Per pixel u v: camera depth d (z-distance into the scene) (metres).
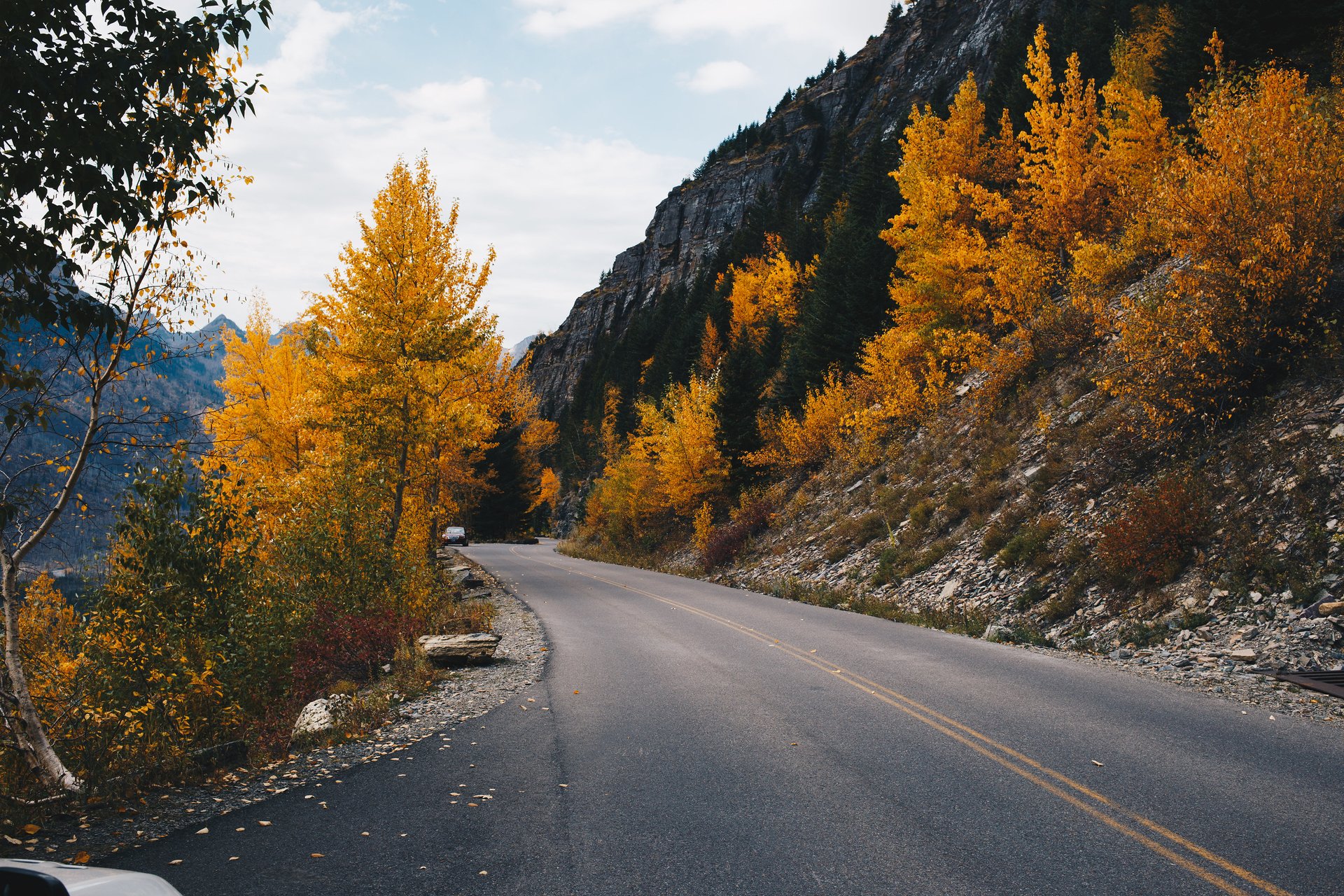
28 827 4.95
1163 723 6.84
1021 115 40.88
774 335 54.47
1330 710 7.08
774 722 7.28
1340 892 3.69
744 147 171.88
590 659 11.15
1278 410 12.42
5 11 4.18
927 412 24.34
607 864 4.21
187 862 4.33
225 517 9.73
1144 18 32.69
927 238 26.17
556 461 97.75
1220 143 13.20
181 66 5.04
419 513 18.77
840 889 3.86
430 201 17.34
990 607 14.05
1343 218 13.08
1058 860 4.14
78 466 6.46
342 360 17.05
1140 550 12.02
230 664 9.16
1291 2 22.47
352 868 4.21
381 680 10.69
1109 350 18.42
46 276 4.64
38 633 9.92
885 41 147.00
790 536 26.00
